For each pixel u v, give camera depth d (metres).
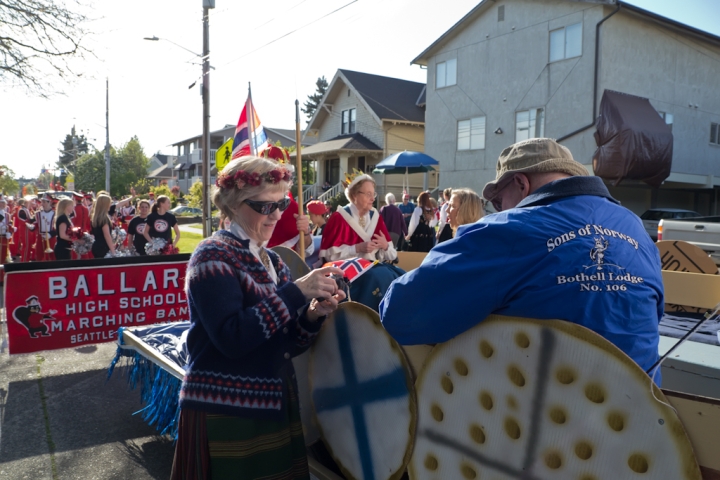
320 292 1.75
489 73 19.42
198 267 1.70
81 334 4.70
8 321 4.41
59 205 7.64
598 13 16.36
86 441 3.57
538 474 1.36
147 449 3.47
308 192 27.52
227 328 1.62
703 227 5.90
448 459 1.60
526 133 18.47
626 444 1.21
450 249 1.48
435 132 21.62
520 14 18.28
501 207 1.83
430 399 1.64
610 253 1.42
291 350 1.96
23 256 10.20
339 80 27.00
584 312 1.35
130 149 52.25
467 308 1.44
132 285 4.90
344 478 2.04
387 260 4.45
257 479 1.76
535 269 1.39
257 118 4.51
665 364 2.43
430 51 21.39
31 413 4.01
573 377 1.29
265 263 1.91
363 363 1.91
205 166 13.13
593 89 16.56
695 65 19.52
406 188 18.11
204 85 12.96
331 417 2.08
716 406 1.10
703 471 1.12
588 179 1.55
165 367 3.06
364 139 25.70
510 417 1.42
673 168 19.33
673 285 3.69
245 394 1.74
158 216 8.54
